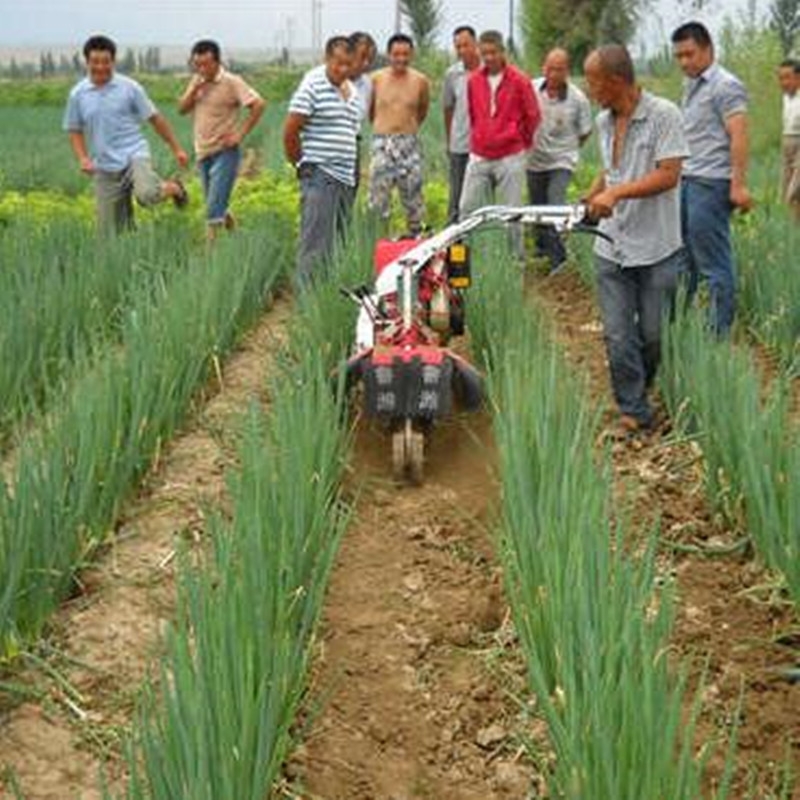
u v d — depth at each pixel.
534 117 10.61
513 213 6.19
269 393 7.35
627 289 6.54
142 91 10.62
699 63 7.68
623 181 6.29
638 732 3.07
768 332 8.11
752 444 4.95
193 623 3.61
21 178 19.08
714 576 5.10
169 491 5.84
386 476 6.21
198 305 7.39
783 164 12.16
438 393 5.80
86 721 4.12
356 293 6.49
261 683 3.34
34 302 6.98
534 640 3.97
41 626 4.48
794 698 4.25
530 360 5.98
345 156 9.11
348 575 5.16
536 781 3.91
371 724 4.18
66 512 4.71
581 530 3.89
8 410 6.15
